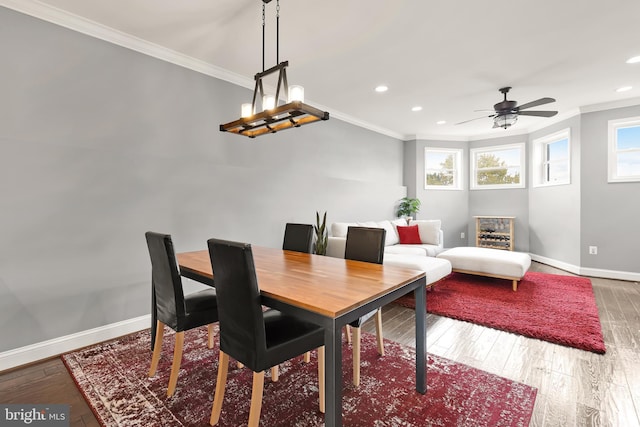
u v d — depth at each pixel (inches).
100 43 101.1
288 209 161.5
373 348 95.5
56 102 92.7
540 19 96.7
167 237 70.1
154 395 71.7
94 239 99.2
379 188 231.5
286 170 164.4
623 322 113.0
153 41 110.1
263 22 87.5
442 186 267.0
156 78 114.3
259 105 149.6
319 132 185.5
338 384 48.8
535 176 232.5
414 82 147.4
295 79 144.1
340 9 91.4
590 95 166.1
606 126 179.2
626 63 127.7
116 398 70.5
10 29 85.3
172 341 100.9
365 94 164.2
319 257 97.1
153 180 112.1
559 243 206.8
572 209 194.7
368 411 65.3
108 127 102.9
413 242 206.8
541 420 62.4
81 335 96.7
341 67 131.1
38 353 88.7
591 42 110.8
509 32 104.3
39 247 89.4
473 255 164.2
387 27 101.3
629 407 66.2
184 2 88.3
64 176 93.6
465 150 265.9
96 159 99.5
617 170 179.0
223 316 60.2
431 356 89.7
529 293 147.3
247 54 120.0
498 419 62.6
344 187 199.0
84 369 83.3
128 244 106.3
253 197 144.7
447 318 119.6
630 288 157.6
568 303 132.5
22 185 86.7
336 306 49.8
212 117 131.3
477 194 263.6
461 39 108.7
